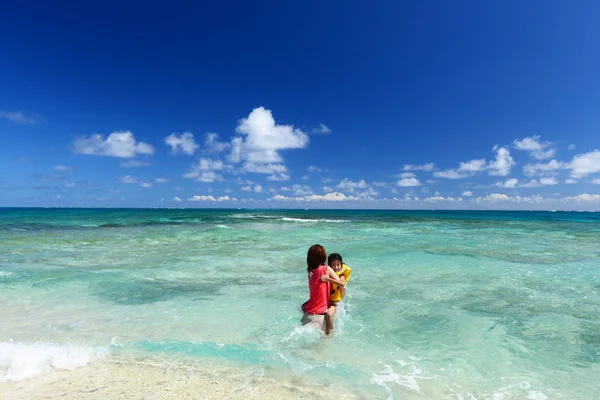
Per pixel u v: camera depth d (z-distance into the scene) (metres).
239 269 10.78
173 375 4.05
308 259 6.00
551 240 19.48
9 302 7.11
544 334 5.66
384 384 3.98
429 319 6.35
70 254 13.29
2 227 25.33
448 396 3.76
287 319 6.21
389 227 28.34
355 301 7.46
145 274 9.87
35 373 4.06
